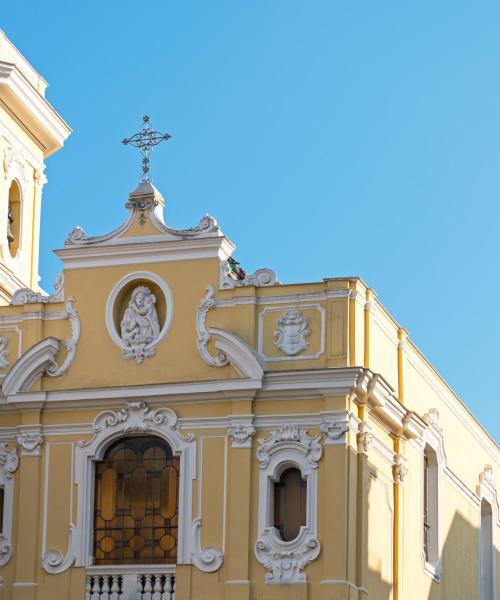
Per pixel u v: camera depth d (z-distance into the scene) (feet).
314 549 111.24
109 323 119.65
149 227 120.47
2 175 140.97
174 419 116.26
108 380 118.52
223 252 119.14
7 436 120.06
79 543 115.96
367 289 117.80
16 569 116.78
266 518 112.88
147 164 122.42
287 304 116.37
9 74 137.69
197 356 117.19
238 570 112.27
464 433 144.87
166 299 118.83
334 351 114.42
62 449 118.32
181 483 115.03
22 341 121.80
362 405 114.83
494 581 151.64
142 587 114.32
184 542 114.01
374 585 115.96
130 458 117.70
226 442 115.03
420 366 131.13
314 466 112.68
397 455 122.52
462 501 142.72
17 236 143.33
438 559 132.05
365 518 114.32
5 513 118.52
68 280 121.60
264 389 114.32
